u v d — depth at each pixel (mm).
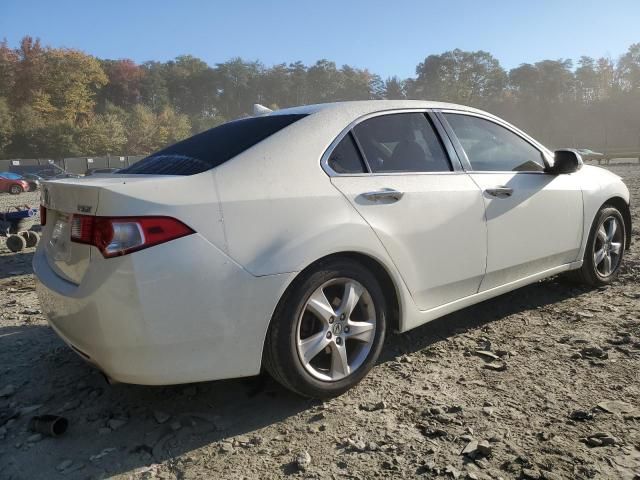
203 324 2494
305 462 2400
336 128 3107
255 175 2740
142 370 2459
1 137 72688
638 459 2311
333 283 2875
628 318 3881
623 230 4750
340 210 2881
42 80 88438
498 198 3621
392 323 3258
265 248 2629
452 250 3355
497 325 3914
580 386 2957
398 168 3250
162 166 3021
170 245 2430
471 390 2979
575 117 127688
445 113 3656
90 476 2381
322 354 2977
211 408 2926
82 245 2520
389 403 2887
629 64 126750
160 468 2424
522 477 2236
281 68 160250
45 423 2693
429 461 2367
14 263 7855
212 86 155500
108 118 86438
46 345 3953
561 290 4609
